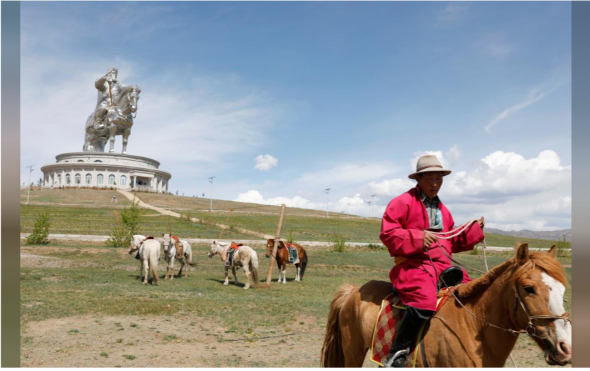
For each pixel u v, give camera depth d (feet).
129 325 30.35
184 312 36.17
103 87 373.81
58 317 31.53
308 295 49.98
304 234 157.79
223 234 138.62
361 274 77.56
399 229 13.12
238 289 53.31
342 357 15.79
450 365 11.94
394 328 13.01
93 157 343.05
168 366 22.00
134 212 109.70
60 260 74.13
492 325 11.54
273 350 25.96
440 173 13.79
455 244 14.32
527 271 10.78
